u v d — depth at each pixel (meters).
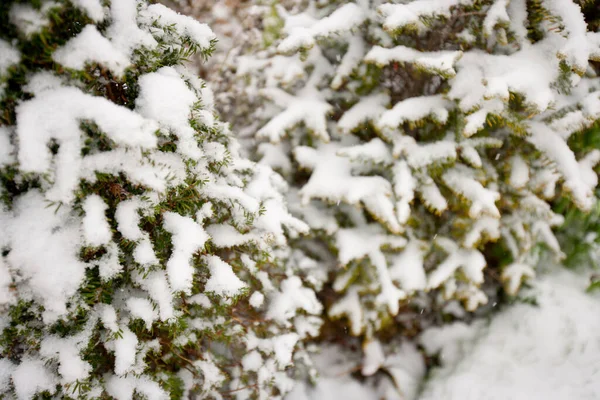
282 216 1.62
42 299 0.96
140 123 0.89
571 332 2.02
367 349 2.33
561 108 1.82
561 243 2.38
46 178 0.84
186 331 1.39
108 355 1.25
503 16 1.63
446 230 2.18
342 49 2.19
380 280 2.05
